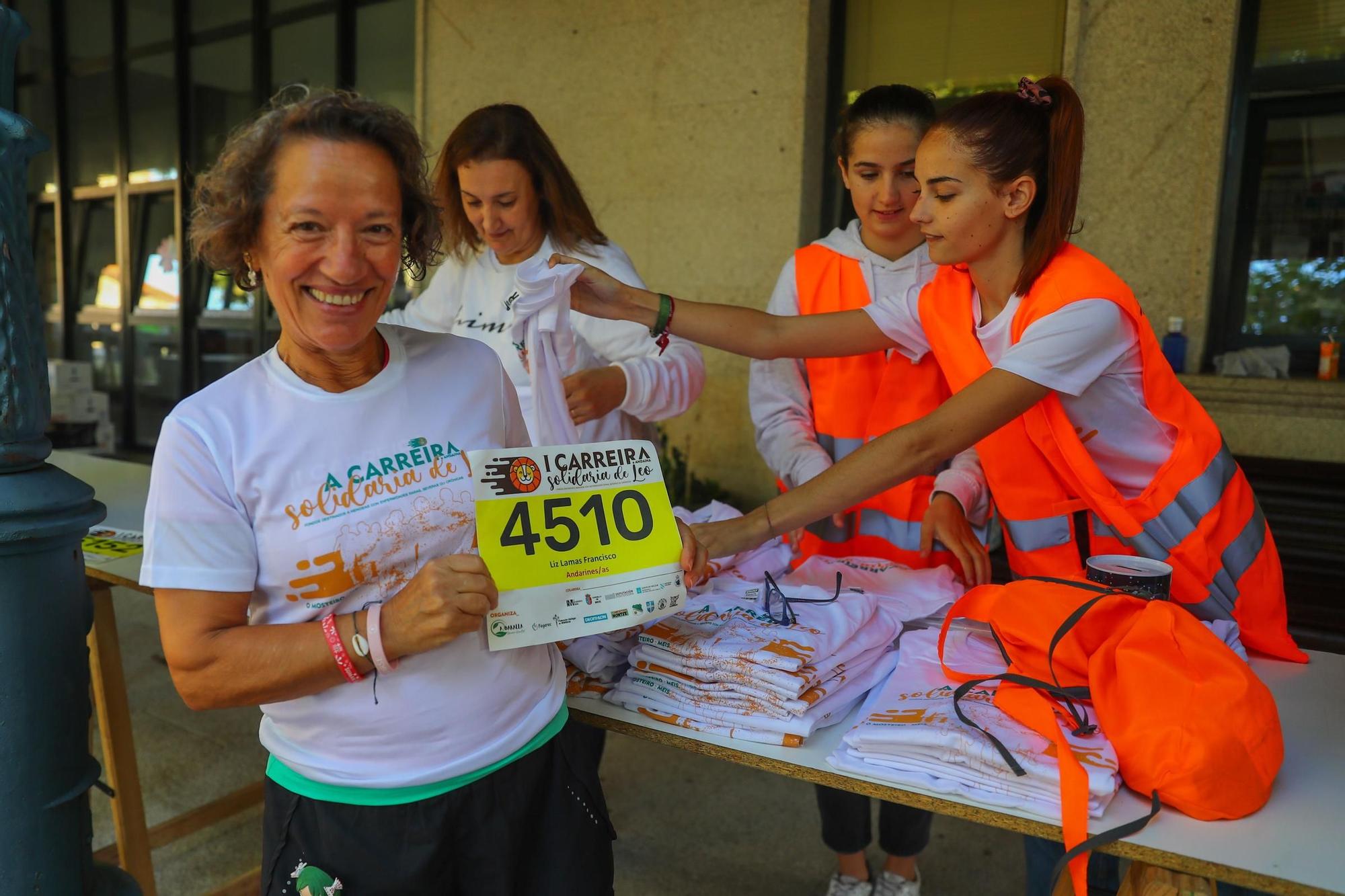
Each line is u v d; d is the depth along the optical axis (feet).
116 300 24.11
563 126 15.84
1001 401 4.49
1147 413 4.75
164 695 10.72
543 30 15.78
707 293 14.85
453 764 3.57
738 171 14.29
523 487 3.74
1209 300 11.50
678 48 14.52
